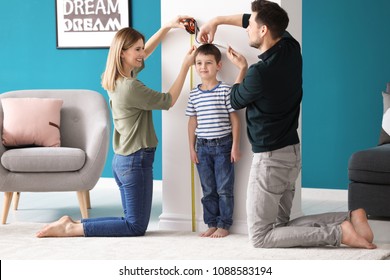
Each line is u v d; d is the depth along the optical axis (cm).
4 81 668
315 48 580
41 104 515
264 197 388
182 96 446
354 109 574
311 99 587
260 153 388
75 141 518
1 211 533
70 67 652
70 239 426
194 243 411
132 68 430
